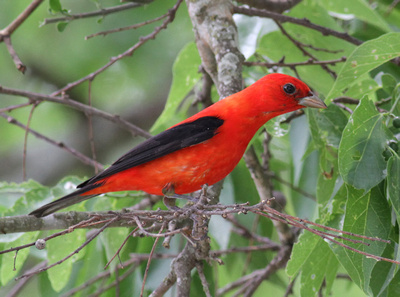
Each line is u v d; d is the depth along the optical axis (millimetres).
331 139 10023
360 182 8305
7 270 10914
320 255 9570
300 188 13359
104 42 17688
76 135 19688
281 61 11586
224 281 14805
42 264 13102
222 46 10703
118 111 19516
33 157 19516
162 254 12117
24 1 17156
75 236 11156
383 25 13266
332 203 9117
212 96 14086
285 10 12797
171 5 17328
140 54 17938
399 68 12367
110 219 7730
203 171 9414
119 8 11578
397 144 8508
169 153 9289
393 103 9492
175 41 17938
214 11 10969
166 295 12023
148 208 11977
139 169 9344
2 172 19312
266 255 14211
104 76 18453
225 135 9414
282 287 13953
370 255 7336
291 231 12406
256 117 9742
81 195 9516
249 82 13375
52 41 17922
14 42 18062
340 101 10773
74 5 17625
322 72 12789
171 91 13039
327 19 13328
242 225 13719
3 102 18906
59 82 18766
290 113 11297
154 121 19547
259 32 13031
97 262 12883
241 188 13188
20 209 10867
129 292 12492
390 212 8461
